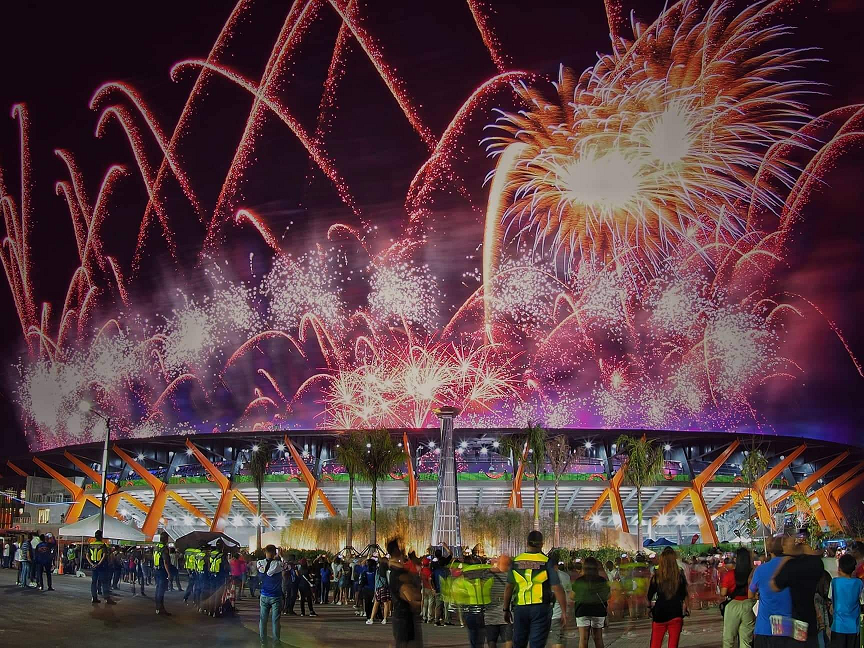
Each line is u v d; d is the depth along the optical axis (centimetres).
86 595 3447
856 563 1315
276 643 1962
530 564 1372
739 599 1443
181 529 9844
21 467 10319
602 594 1567
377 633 2453
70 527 5312
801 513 8688
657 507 9331
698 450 9556
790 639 1109
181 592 4194
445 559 2753
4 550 6006
